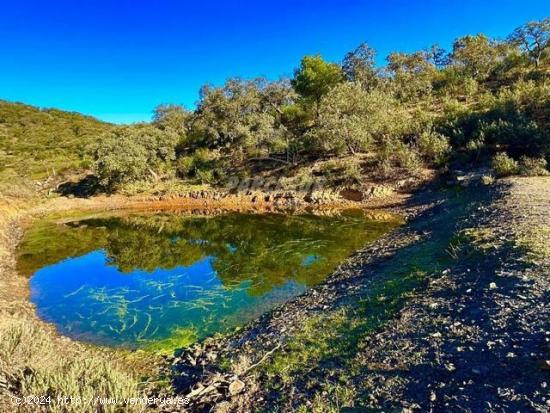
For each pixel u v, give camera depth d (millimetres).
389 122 29688
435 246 10414
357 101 30844
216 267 13656
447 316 5773
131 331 8859
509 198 13023
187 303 10312
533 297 5461
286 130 36375
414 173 24969
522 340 4500
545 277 5977
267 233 18891
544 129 21688
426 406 3893
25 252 17766
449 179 22594
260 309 9453
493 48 46750
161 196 32406
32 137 73250
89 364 5527
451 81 44625
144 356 7586
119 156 33875
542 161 18750
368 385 4617
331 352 5867
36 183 39156
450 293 6621
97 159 36125
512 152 22062
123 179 34656
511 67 42250
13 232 21984
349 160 29438
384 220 19062
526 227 8867
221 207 29016
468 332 5094
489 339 4758
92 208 31250
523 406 3443
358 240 15383
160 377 6574
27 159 54156
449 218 13977
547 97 25672
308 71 46875
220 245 17344
